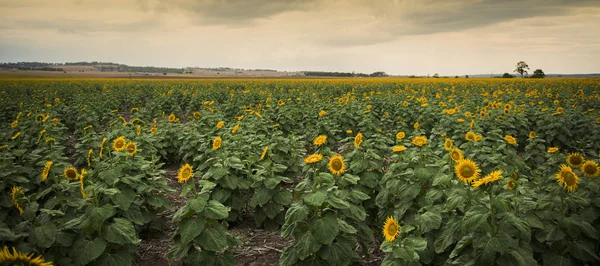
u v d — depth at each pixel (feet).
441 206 14.48
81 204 14.38
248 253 18.89
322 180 13.89
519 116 42.39
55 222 14.19
